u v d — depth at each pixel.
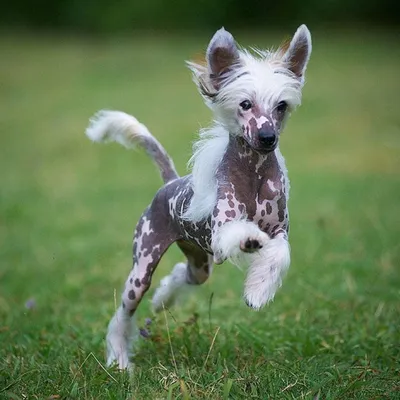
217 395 6.84
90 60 38.97
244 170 7.28
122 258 13.84
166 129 25.34
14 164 22.89
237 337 8.84
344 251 13.48
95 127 8.96
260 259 7.10
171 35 45.97
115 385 7.27
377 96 29.48
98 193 19.23
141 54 40.00
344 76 33.31
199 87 7.48
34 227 16.34
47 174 21.69
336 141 24.05
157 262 8.37
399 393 6.96
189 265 8.80
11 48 43.34
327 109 27.92
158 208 8.31
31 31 48.91
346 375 7.48
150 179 20.52
